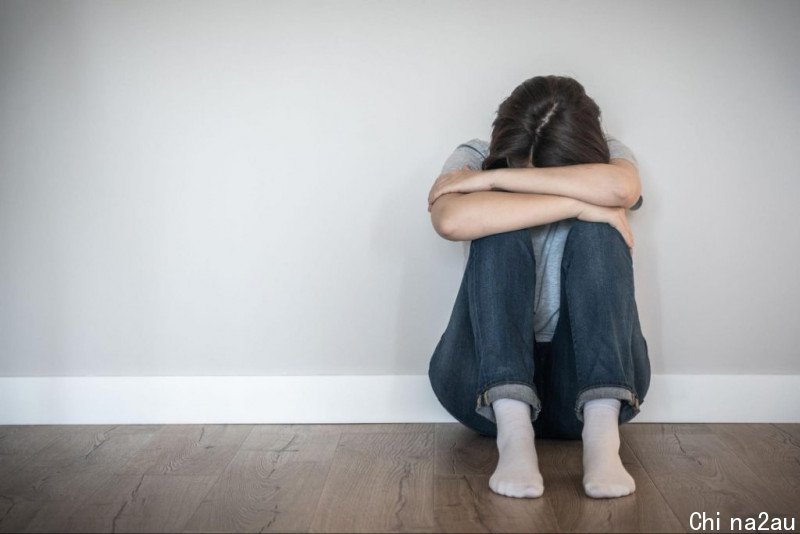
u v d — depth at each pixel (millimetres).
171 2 2391
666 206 2398
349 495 1799
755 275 2404
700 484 1858
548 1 2371
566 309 1907
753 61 2365
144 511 1715
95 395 2443
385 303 2428
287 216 2416
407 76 2385
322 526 1620
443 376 2021
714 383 2408
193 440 2258
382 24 2383
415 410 2426
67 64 2398
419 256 2414
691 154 2385
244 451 2146
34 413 2449
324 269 2426
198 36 2393
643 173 2393
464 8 2375
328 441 2240
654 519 1636
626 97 2381
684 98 2377
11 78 2398
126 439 2271
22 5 2391
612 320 1774
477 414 2057
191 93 2398
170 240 2426
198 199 2418
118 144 2408
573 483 1844
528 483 1700
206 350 2447
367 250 2420
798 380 2400
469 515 1662
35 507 1743
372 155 2400
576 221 1872
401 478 1908
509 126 2008
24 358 2461
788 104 2369
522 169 1896
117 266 2436
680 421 2416
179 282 2436
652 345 2422
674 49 2369
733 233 2398
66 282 2441
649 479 1890
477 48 2381
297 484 1875
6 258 2438
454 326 1984
